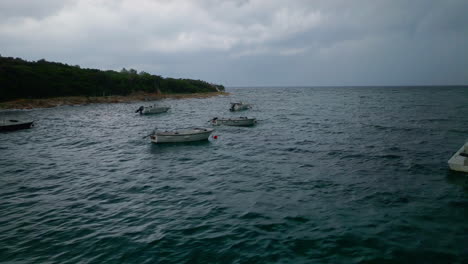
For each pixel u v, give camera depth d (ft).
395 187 43.21
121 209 36.42
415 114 144.15
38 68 242.78
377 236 28.91
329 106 211.61
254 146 75.87
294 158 62.23
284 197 39.83
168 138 78.33
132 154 68.33
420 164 55.36
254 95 435.12
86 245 27.78
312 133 94.43
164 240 28.55
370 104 223.71
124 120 136.56
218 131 101.76
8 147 76.54
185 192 42.45
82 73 272.72
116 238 29.07
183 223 32.27
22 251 26.76
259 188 43.68
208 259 25.29
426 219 32.68
